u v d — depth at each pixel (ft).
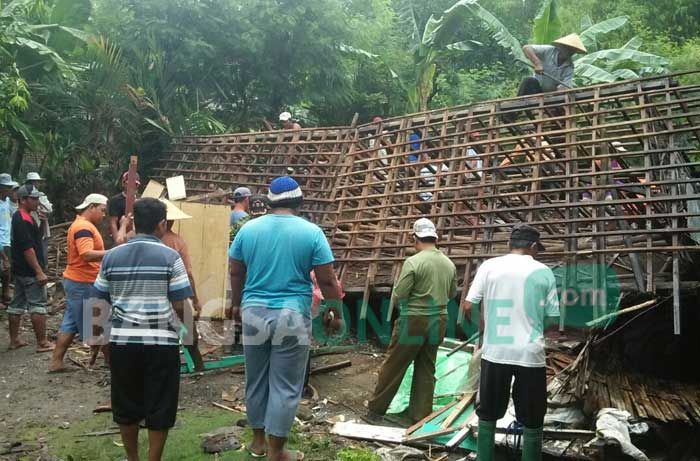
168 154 40.29
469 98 59.06
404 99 55.21
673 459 15.60
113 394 12.97
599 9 61.16
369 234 24.29
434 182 24.57
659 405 15.87
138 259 12.84
